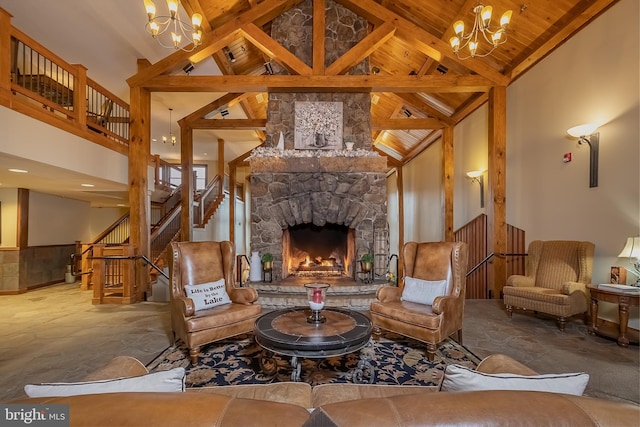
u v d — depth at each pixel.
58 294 5.67
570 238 4.00
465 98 6.22
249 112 7.77
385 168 5.07
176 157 11.75
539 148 4.53
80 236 7.66
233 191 10.38
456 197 6.97
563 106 4.11
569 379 1.00
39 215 6.41
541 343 3.10
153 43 5.00
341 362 2.70
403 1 4.91
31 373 2.51
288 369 2.59
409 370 2.57
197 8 4.39
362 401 0.77
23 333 3.46
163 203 9.53
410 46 5.54
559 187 4.18
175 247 3.19
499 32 3.72
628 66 3.27
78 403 0.73
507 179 5.21
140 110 4.90
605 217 3.53
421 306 3.08
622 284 3.19
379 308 3.15
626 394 2.14
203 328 2.74
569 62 4.02
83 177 4.67
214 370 2.57
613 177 3.43
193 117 6.61
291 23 5.46
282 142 5.18
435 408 0.72
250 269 5.11
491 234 4.96
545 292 3.61
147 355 2.88
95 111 6.14
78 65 4.32
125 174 5.46
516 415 0.70
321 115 5.35
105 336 3.36
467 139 6.54
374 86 4.88
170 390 1.05
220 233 9.66
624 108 3.31
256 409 0.75
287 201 5.10
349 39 5.47
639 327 3.21
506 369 1.31
